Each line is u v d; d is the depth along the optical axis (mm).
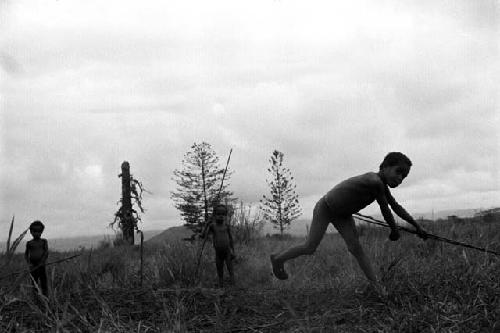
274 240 14305
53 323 3686
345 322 3891
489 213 10680
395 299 4246
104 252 11836
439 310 3764
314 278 7074
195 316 4094
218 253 7758
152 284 6297
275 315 4145
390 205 5184
